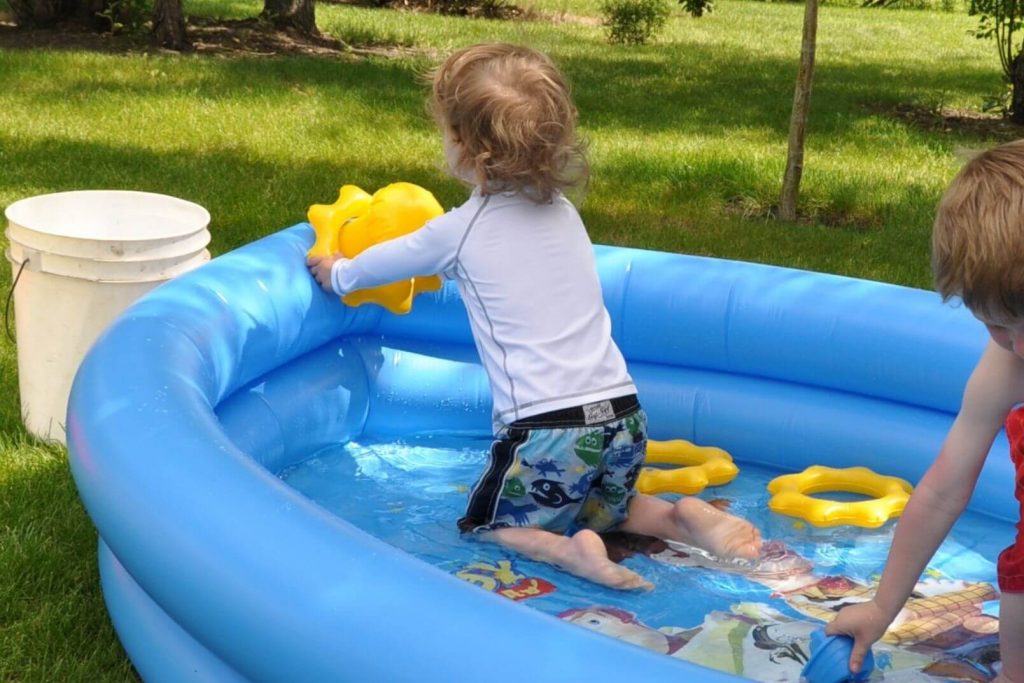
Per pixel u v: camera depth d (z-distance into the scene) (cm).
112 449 198
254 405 271
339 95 805
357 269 272
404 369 309
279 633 161
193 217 306
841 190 602
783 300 298
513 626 153
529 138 239
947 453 182
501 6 1493
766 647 211
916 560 187
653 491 274
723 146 718
